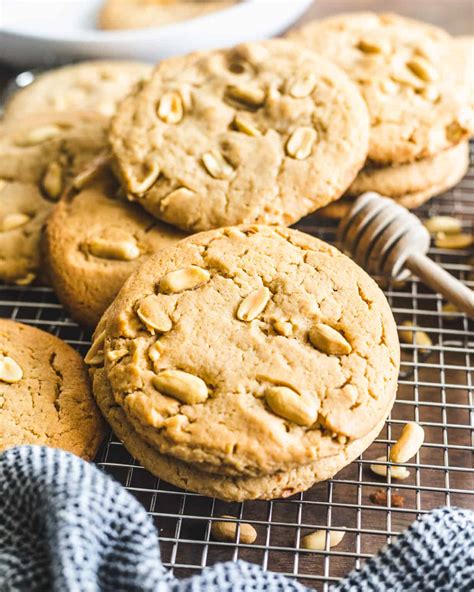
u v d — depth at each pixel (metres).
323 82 0.35
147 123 0.35
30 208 0.37
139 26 0.49
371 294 0.31
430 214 0.40
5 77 0.49
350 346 0.29
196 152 0.34
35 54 0.47
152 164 0.34
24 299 0.37
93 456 0.30
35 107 0.42
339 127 0.34
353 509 0.31
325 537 0.30
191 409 0.28
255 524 0.30
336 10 0.51
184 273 0.31
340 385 0.29
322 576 0.29
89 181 0.36
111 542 0.26
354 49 0.39
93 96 0.43
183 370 0.29
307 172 0.33
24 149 0.39
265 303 0.30
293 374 0.29
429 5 0.51
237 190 0.33
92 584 0.25
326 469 0.28
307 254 0.32
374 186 0.37
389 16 0.41
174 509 0.31
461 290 0.34
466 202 0.41
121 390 0.29
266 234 0.32
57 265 0.34
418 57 0.38
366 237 0.34
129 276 0.33
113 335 0.30
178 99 0.35
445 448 0.31
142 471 0.31
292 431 0.28
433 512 0.28
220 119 0.35
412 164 0.37
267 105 0.35
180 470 0.29
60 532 0.26
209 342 0.29
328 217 0.38
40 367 0.32
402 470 0.31
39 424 0.30
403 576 0.27
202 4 0.51
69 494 0.26
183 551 0.30
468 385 0.33
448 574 0.27
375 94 0.37
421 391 0.34
